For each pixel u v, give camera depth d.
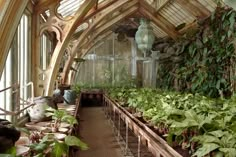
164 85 13.23
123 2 9.57
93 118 10.38
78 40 9.65
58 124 3.66
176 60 11.62
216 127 2.84
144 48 9.54
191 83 10.44
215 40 8.63
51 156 2.20
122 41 15.48
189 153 2.73
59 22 5.64
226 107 4.12
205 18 9.06
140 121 4.56
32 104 3.46
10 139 1.92
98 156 5.64
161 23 11.71
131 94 8.15
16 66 4.40
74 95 7.00
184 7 9.79
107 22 11.45
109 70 15.55
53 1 5.39
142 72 15.73
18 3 2.13
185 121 2.91
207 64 8.98
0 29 2.06
